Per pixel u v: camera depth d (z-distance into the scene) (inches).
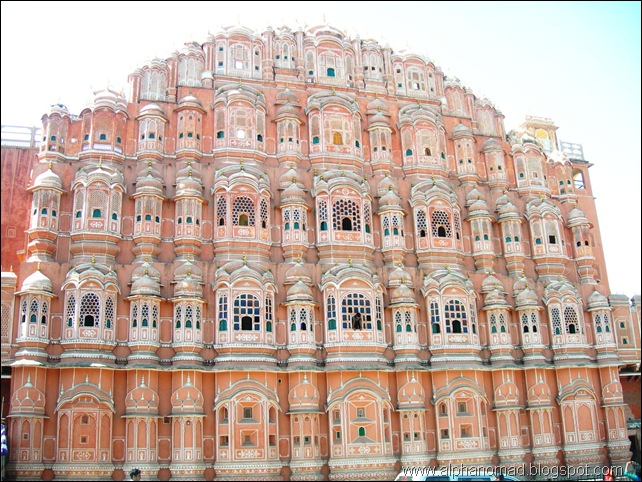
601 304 2042.3
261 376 1683.1
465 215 2079.2
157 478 1581.0
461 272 1956.2
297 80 2084.2
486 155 2190.0
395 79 2197.3
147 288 1675.7
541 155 2235.5
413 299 1849.2
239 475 1604.3
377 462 1679.4
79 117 1872.5
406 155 2080.5
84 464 1545.3
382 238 1948.8
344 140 2020.2
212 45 2055.9
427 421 1788.9
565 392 1916.8
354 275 1804.9
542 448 1844.2
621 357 2165.4
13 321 1651.1
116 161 1851.6
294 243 1841.8
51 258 1723.7
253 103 1964.8
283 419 1691.7
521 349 1950.1
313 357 1755.7
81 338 1619.1
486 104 2298.2
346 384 1718.8
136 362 1632.6
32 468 1513.3
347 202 1916.8
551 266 2078.0
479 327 1934.1
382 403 1726.1
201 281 1736.0
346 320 1779.0
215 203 1836.9
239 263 1763.0
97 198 1764.3
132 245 1781.5
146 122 1893.5
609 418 1943.9
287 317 1774.1
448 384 1807.3
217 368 1659.7
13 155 2031.3
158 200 1808.6
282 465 1648.6
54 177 1756.9
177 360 1658.5
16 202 1991.9
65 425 1560.0
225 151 1910.7
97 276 1658.5
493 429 1847.9
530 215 2118.6
